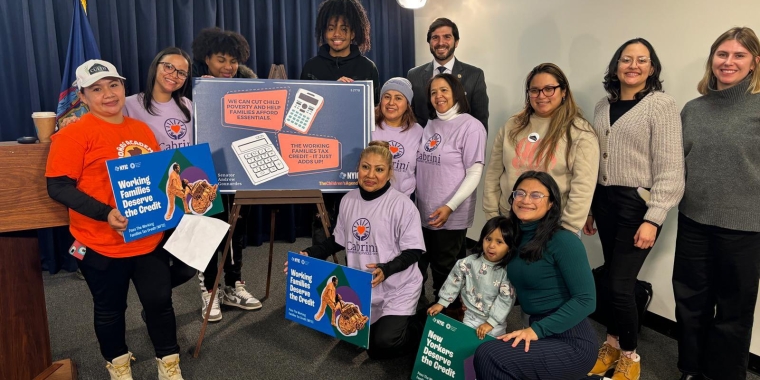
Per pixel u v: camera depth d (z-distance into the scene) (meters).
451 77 2.36
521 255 1.81
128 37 3.51
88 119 1.75
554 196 1.79
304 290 2.13
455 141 2.36
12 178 1.72
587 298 1.68
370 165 2.13
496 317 1.92
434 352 1.93
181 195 1.92
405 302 2.18
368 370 2.20
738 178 1.77
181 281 2.12
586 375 1.77
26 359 1.93
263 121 2.35
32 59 3.18
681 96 2.39
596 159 1.97
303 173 2.38
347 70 2.86
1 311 1.83
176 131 2.27
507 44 3.46
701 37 2.27
